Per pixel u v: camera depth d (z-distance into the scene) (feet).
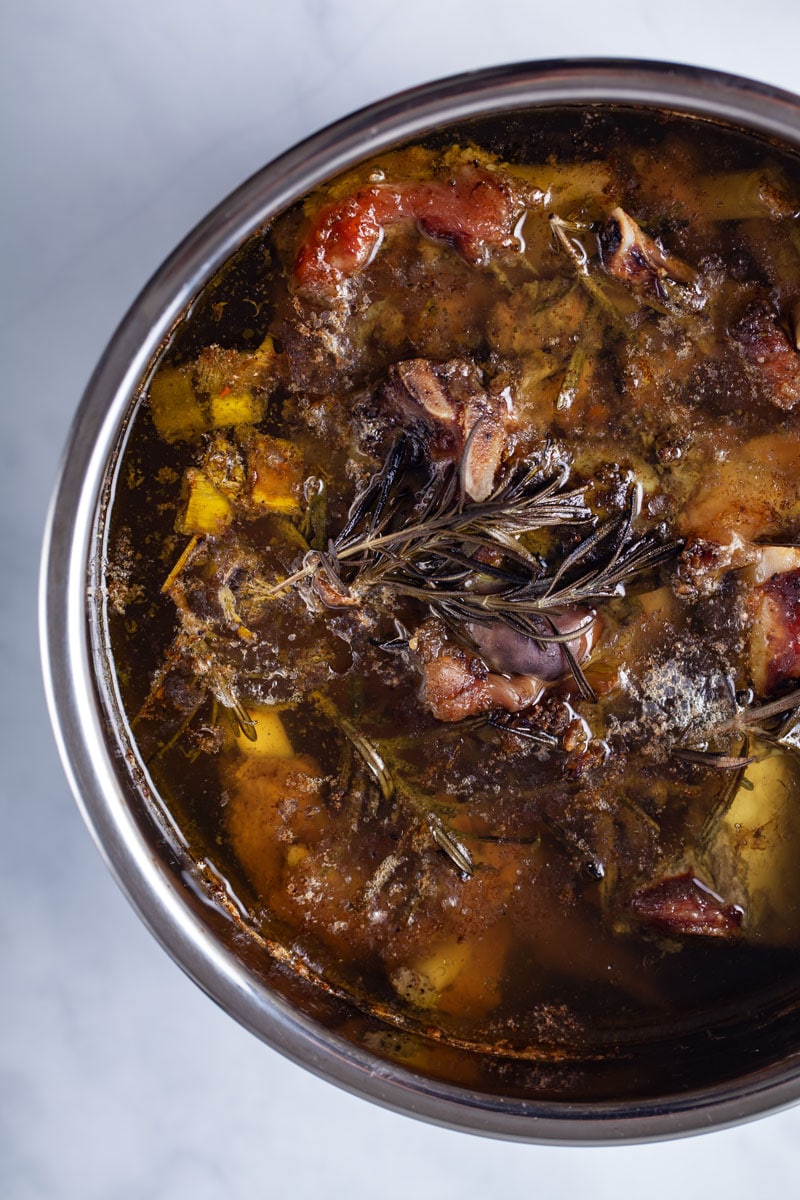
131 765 1.60
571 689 1.59
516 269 1.56
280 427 1.58
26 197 1.76
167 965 1.85
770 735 1.58
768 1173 1.81
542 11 1.71
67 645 1.55
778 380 1.56
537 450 1.58
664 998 1.60
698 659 1.59
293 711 1.60
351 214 1.53
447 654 1.58
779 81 1.70
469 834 1.60
